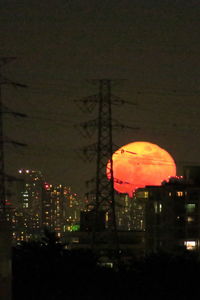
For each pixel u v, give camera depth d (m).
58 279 193.88
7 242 81.75
